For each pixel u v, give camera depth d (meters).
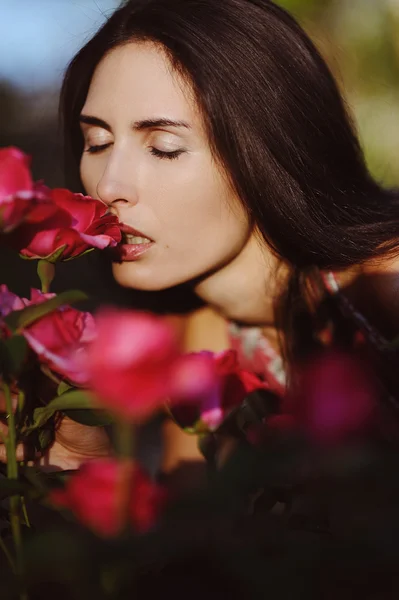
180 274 0.89
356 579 0.37
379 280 0.92
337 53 1.32
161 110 0.85
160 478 0.46
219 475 0.39
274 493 0.49
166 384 0.38
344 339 0.94
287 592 0.36
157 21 0.87
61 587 0.44
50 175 2.88
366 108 2.39
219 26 0.88
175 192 0.86
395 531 0.37
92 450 0.71
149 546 0.36
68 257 0.64
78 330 0.53
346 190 0.97
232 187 0.88
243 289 0.96
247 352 1.10
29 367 0.55
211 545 0.37
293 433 0.50
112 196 0.85
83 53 0.95
